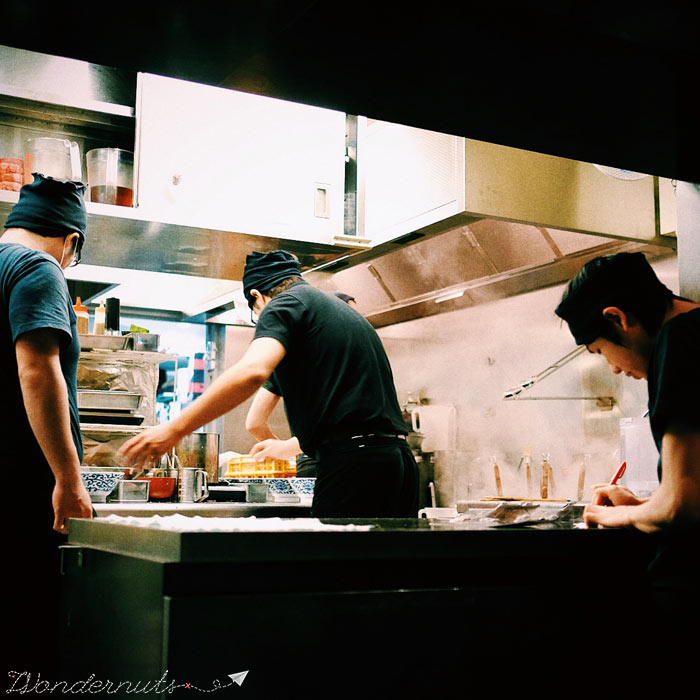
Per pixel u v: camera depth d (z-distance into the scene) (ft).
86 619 4.45
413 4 4.28
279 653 3.49
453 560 4.02
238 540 3.52
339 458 6.79
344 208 10.44
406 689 3.71
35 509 6.18
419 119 5.71
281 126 9.80
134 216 8.70
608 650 4.24
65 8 4.33
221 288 12.25
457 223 10.15
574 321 5.09
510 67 4.99
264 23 4.46
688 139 5.85
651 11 4.42
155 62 4.95
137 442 5.85
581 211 10.18
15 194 8.05
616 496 5.24
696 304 5.01
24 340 5.86
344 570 3.75
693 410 4.29
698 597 4.40
